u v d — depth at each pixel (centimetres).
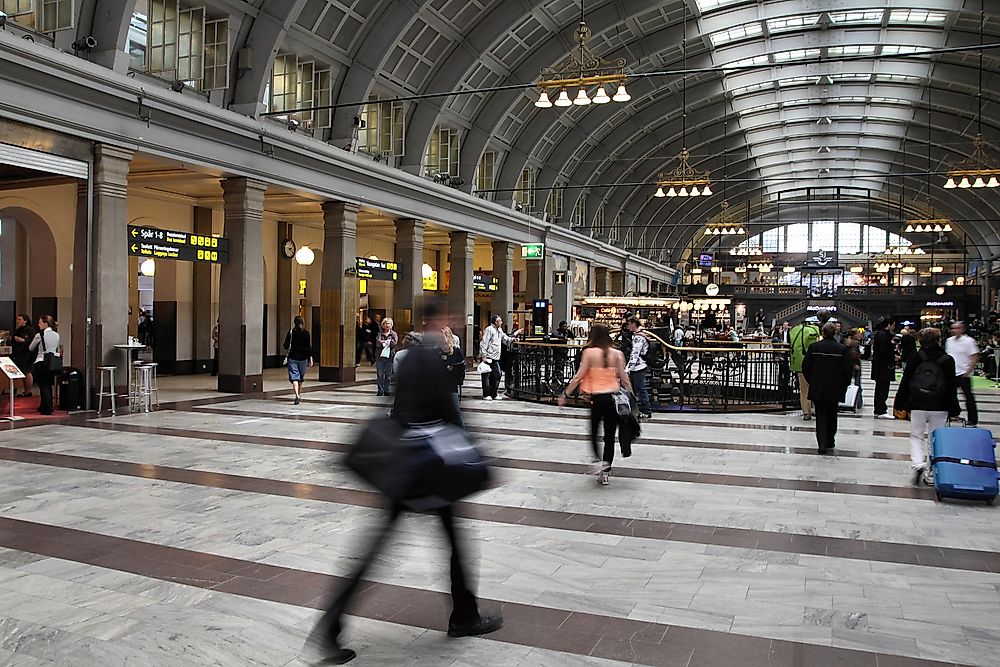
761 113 3912
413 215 2212
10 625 418
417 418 389
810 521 650
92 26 1270
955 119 3700
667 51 2777
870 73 3128
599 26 2322
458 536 407
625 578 503
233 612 439
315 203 2258
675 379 1678
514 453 962
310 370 2322
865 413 1444
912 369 805
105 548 553
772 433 1161
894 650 397
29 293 1823
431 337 403
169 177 1723
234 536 585
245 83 1581
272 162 1638
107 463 858
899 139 4219
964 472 713
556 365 1648
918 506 705
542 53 2428
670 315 3716
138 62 1377
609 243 4297
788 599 468
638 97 3102
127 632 410
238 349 1597
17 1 1177
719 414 1411
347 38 1842
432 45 2088
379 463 380
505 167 2897
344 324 1923
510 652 390
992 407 1573
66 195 1725
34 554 539
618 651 393
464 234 2569
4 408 1282
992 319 3862
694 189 2136
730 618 438
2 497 698
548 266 3253
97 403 1277
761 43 2873
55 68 1144
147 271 1981
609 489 764
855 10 2445
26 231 1767
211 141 1471
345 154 1848
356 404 1459
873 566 532
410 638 406
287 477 795
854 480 818
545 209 3219
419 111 2233
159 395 1552
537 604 456
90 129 1220
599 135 3341
